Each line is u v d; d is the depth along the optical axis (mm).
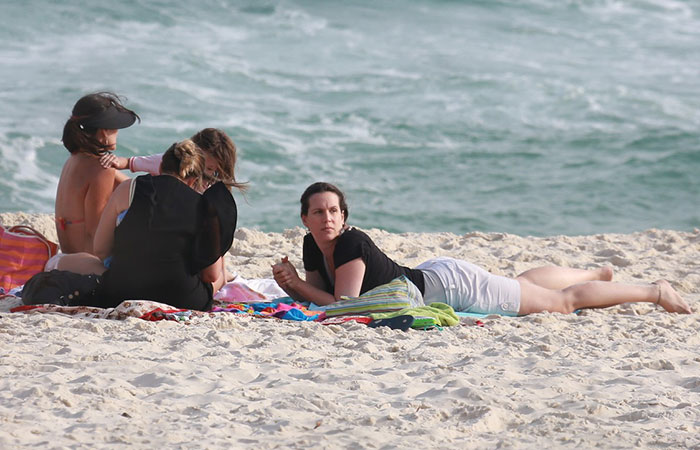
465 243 37531
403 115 84312
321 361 17531
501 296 24297
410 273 23859
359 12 125750
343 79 94750
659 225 62812
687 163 75375
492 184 69250
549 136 81625
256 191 63906
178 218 21375
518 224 61375
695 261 34625
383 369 17125
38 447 11844
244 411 14047
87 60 91500
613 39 122250
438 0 135500
